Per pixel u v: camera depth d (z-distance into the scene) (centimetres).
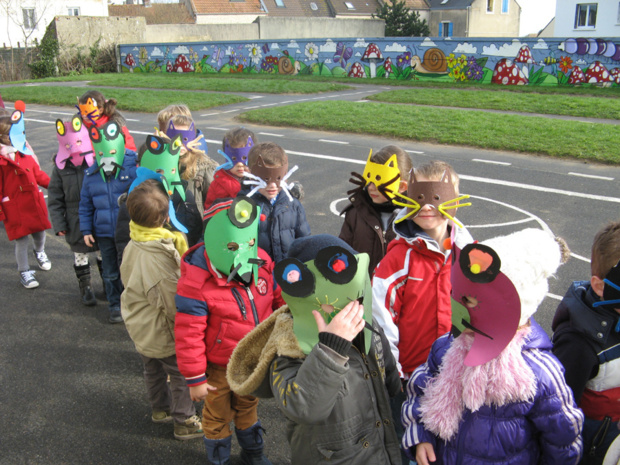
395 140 1247
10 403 424
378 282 310
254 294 319
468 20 5175
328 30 4328
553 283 584
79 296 603
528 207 805
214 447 334
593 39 2150
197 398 313
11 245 760
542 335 215
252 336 245
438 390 219
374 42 2681
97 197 515
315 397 203
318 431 226
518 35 5466
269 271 332
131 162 528
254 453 344
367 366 236
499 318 196
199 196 525
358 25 4409
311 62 2897
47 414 411
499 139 1180
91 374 461
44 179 620
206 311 311
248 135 479
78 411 414
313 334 218
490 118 1387
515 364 203
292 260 210
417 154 1116
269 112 1565
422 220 305
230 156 480
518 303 191
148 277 347
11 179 591
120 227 471
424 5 5478
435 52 2534
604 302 231
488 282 191
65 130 531
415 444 230
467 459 219
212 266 304
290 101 1911
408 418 236
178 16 4894
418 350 310
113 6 4903
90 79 2825
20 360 481
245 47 3058
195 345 310
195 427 379
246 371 249
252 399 333
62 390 440
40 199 612
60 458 366
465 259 195
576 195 851
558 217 764
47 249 742
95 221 520
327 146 1209
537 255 197
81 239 556
